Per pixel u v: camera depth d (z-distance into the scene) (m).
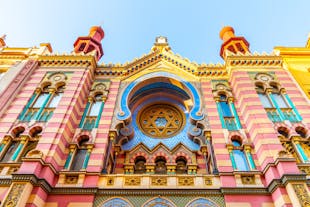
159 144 14.70
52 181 10.45
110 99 15.16
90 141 12.40
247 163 11.55
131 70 17.28
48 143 11.30
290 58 17.16
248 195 10.01
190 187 10.41
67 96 14.02
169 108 17.53
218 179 10.81
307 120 12.94
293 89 14.89
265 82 15.34
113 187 10.41
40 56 17.08
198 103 14.88
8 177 10.17
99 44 20.50
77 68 16.39
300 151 11.55
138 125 16.06
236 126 13.38
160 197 10.15
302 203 8.69
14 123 12.87
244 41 20.42
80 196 10.03
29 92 14.72
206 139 13.16
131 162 13.75
